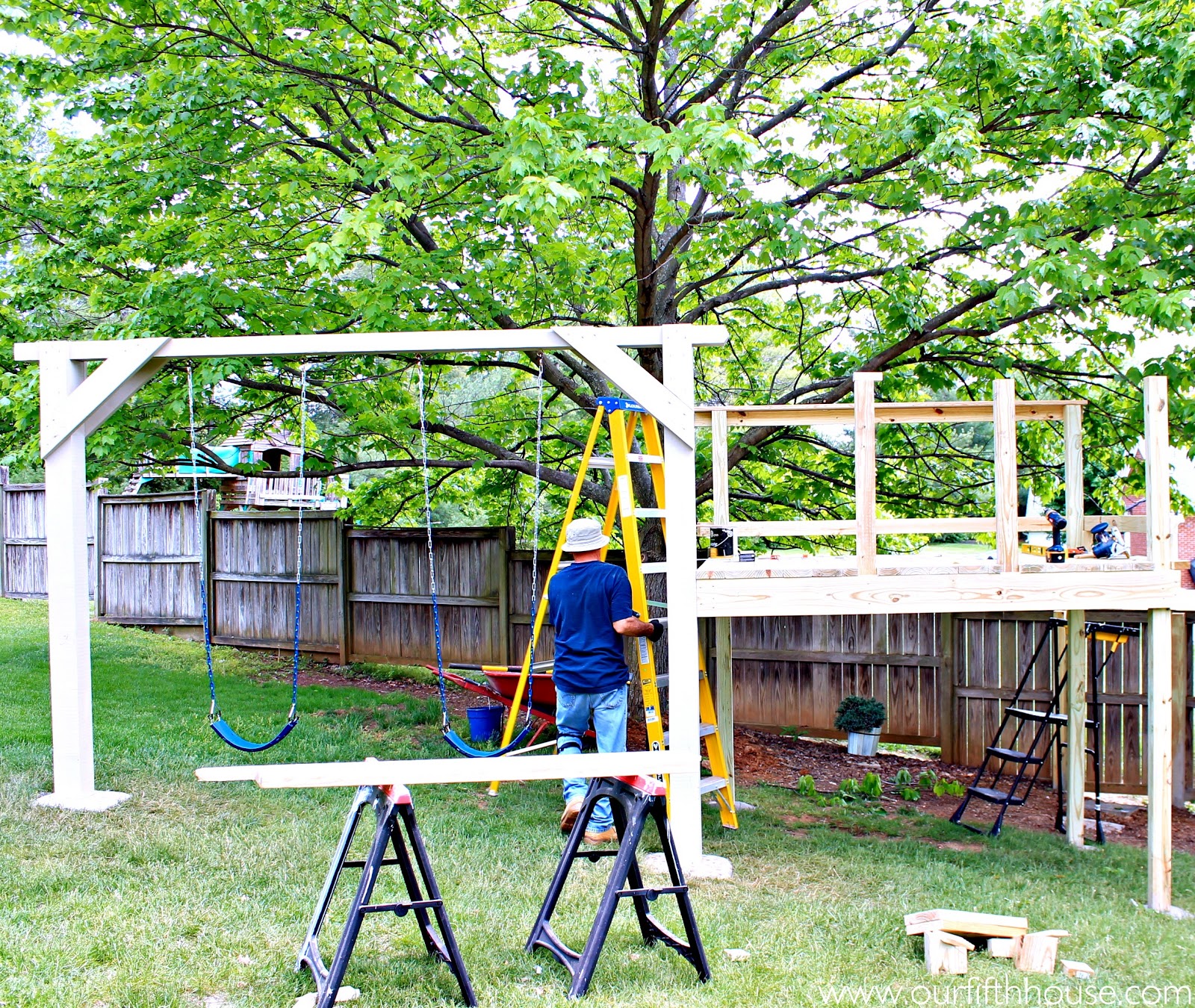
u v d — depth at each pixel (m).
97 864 4.73
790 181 7.60
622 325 9.66
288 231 7.61
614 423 5.87
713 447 6.47
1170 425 7.47
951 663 8.90
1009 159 7.15
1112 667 8.12
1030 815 7.36
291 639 11.88
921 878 5.32
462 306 7.41
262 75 6.96
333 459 8.80
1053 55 6.42
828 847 5.89
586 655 5.56
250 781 6.36
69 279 7.51
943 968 4.00
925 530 6.61
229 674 10.44
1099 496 8.92
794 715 9.58
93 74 6.92
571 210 7.34
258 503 13.78
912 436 9.66
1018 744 8.59
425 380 8.98
